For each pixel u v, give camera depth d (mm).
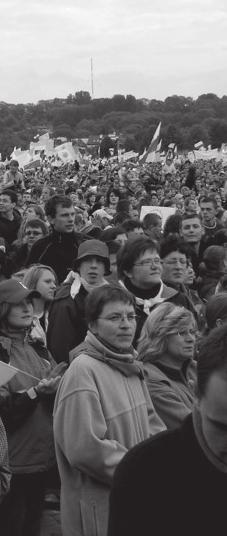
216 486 2148
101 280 5785
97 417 3670
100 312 3906
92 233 9430
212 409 2078
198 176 38812
